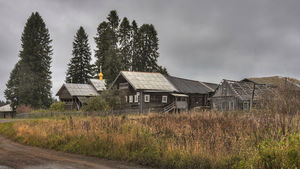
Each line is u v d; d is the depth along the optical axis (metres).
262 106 16.67
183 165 8.07
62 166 8.66
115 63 54.94
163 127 11.99
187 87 44.19
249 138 8.75
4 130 22.09
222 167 7.50
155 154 9.22
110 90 37.31
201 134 10.15
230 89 37.72
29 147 13.24
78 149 11.49
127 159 9.49
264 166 6.61
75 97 47.72
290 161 6.28
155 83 39.69
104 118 14.88
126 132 11.88
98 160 9.64
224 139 9.28
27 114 42.91
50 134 14.59
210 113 14.26
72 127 14.70
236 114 14.36
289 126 8.73
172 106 38.00
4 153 11.41
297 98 15.81
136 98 37.25
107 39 57.66
